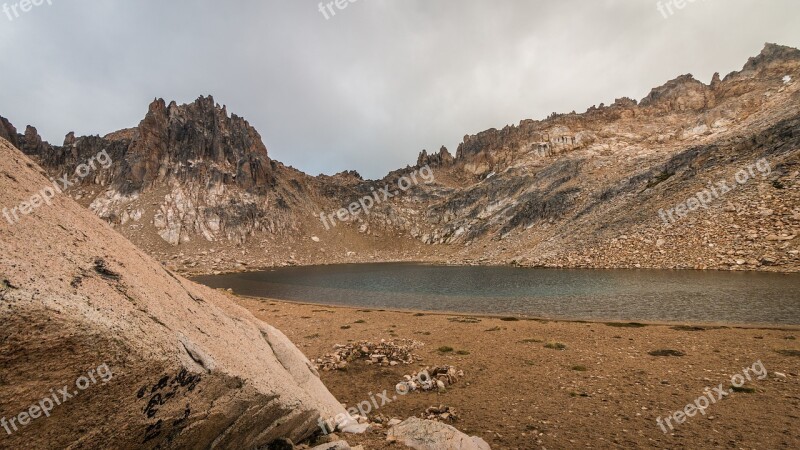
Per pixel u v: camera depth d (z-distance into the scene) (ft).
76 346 14.39
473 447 30.91
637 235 244.83
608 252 242.58
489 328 97.14
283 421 25.99
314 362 65.36
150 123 611.06
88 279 17.19
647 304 123.75
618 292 150.00
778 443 32.68
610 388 49.01
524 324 101.55
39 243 16.65
